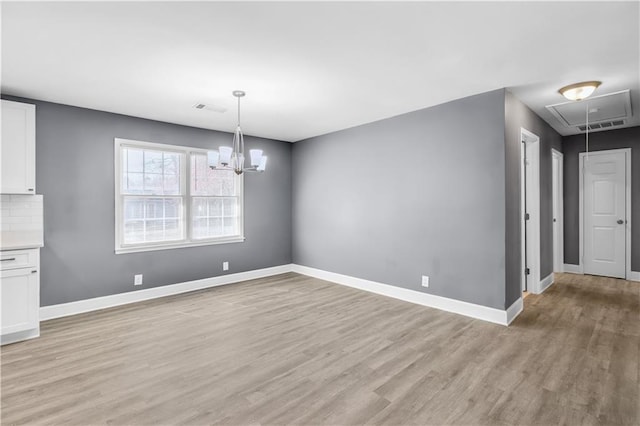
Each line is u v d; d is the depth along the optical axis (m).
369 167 4.42
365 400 1.97
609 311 3.51
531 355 2.53
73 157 3.59
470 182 3.39
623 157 4.82
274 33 2.15
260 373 2.29
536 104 3.68
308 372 2.30
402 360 2.47
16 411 1.88
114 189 3.87
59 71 2.71
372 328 3.11
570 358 2.47
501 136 3.17
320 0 1.79
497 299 3.20
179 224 4.45
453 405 1.92
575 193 5.26
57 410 1.89
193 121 4.29
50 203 3.45
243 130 4.84
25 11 1.87
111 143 3.85
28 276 2.88
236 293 4.36
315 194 5.27
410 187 3.93
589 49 2.39
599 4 1.84
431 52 2.43
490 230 3.24
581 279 4.89
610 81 3.01
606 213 5.00
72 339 2.88
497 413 1.85
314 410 1.88
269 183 5.45
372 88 3.15
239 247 5.05
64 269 3.53
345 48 2.36
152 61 2.55
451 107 3.53
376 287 4.35
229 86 3.08
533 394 2.02
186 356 2.55
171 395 2.03
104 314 3.54
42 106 3.41
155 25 2.04
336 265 4.95
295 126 4.62
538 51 2.42
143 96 3.33
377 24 2.04
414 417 1.82
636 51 2.42
